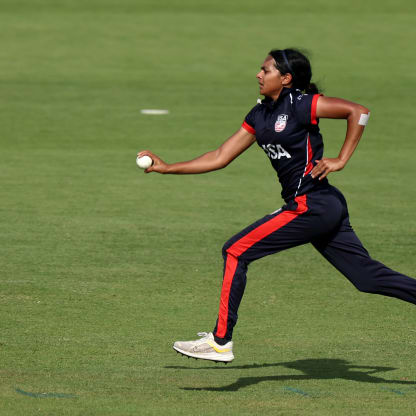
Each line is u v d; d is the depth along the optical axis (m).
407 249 40.59
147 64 111.38
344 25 141.00
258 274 36.56
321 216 22.16
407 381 23.66
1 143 66.81
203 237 42.19
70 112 80.94
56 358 25.36
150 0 159.88
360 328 29.52
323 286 34.88
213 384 23.06
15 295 32.28
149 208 48.19
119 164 60.44
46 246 39.69
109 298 32.34
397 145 69.50
